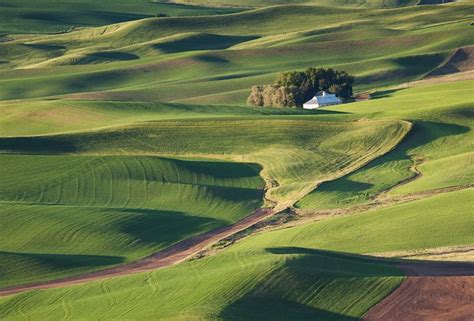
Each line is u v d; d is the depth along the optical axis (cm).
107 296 15638
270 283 15325
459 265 17300
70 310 15162
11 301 16088
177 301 14825
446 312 14575
